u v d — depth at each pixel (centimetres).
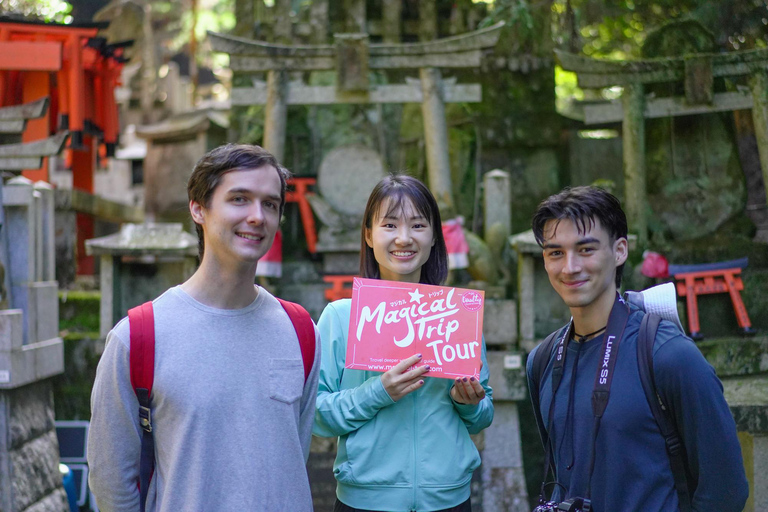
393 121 727
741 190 600
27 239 419
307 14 764
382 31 741
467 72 719
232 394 187
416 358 221
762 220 622
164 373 184
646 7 686
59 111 712
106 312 552
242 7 738
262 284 609
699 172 608
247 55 576
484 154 717
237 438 185
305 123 714
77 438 540
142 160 1102
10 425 385
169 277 570
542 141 715
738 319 527
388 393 220
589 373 202
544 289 516
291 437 194
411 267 238
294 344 201
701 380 186
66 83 698
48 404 440
